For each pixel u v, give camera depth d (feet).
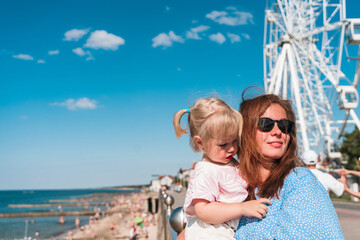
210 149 6.54
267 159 6.56
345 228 33.32
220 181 6.53
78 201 494.59
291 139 6.87
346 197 82.84
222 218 6.06
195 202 6.45
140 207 282.56
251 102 6.93
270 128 6.46
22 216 277.85
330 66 97.45
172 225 8.41
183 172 372.99
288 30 100.32
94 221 225.97
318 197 5.51
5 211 327.88
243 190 6.54
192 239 6.57
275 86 99.45
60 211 308.81
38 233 174.29
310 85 106.01
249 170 6.59
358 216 43.73
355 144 129.08
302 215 5.40
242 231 6.13
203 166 6.75
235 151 6.64
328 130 106.63
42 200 547.49
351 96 89.61
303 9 100.89
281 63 99.76
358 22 80.79
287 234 5.39
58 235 171.01
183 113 7.14
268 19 110.73
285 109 6.80
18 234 180.04
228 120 6.27
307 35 99.40
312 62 99.30
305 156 15.72
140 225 143.13
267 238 5.60
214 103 6.65
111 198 569.64
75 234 168.96
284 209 5.65
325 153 107.04
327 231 5.17
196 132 6.75
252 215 5.81
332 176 14.15
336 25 86.22
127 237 143.13
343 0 83.56
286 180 5.98
